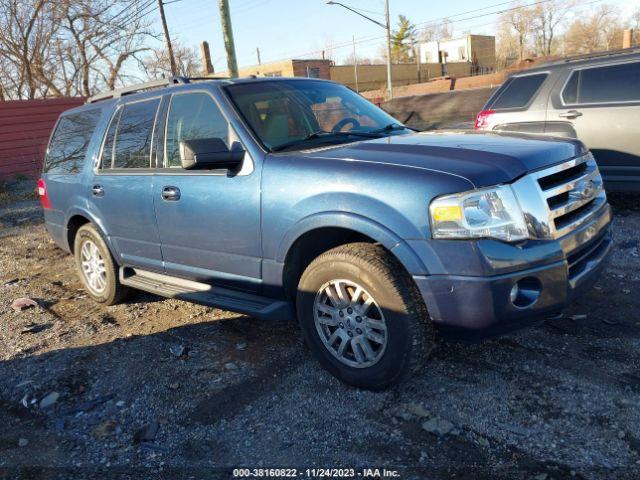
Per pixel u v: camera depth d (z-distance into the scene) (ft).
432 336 10.12
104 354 13.60
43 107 55.62
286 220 11.03
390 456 8.89
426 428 9.46
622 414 9.40
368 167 10.19
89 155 16.56
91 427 10.55
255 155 11.81
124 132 15.43
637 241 18.65
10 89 80.38
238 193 11.87
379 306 9.96
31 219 34.88
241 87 13.35
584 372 10.80
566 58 23.20
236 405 10.78
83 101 58.39
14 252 25.81
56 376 12.66
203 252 13.08
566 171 10.75
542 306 9.57
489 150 10.27
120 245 15.70
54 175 18.35
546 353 11.62
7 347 14.56
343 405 10.40
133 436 10.15
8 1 74.02
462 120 41.57
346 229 11.00
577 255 10.46
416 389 10.68
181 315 15.74
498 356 11.65
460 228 9.09
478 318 9.23
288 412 10.37
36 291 19.45
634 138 20.93
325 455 9.08
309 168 10.85
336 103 14.48
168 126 14.01
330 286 10.76
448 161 9.86
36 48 78.28
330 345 11.00
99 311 16.83
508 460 8.55
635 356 11.25
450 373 11.14
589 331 12.48
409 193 9.53
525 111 23.66
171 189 13.35
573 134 22.26
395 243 9.59
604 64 21.77
